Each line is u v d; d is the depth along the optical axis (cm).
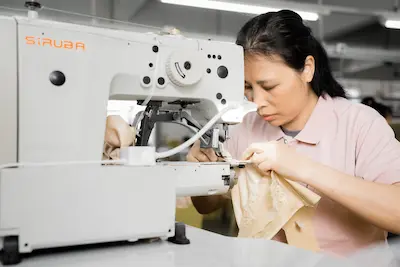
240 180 127
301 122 149
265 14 137
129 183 80
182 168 102
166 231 84
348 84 855
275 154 120
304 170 118
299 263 77
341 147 139
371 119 138
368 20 646
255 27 133
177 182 101
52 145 85
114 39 93
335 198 117
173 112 121
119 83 96
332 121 144
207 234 96
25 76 83
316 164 119
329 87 153
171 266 71
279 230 124
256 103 134
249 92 138
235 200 126
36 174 72
